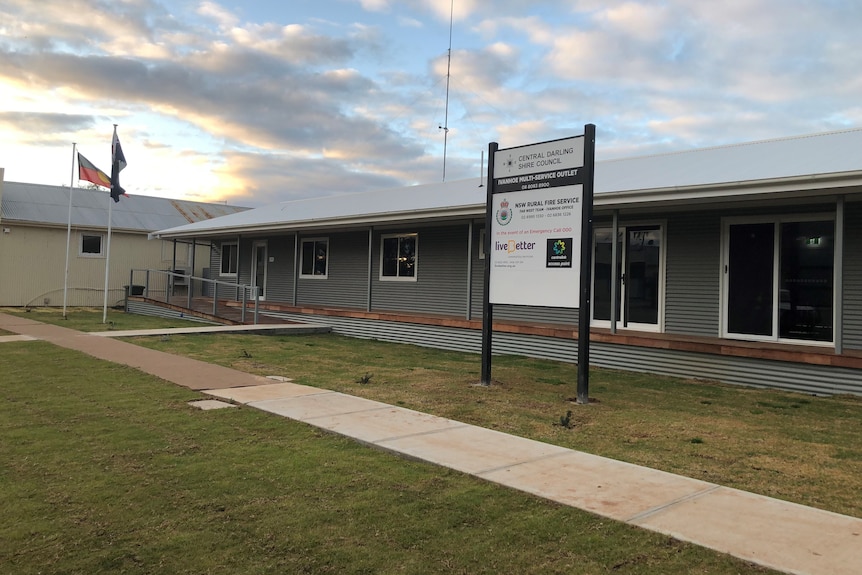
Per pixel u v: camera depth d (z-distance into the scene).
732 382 9.22
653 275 11.24
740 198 8.85
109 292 24.17
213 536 3.47
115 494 4.07
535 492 4.21
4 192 23.31
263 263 20.69
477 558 3.25
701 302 10.62
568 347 11.17
